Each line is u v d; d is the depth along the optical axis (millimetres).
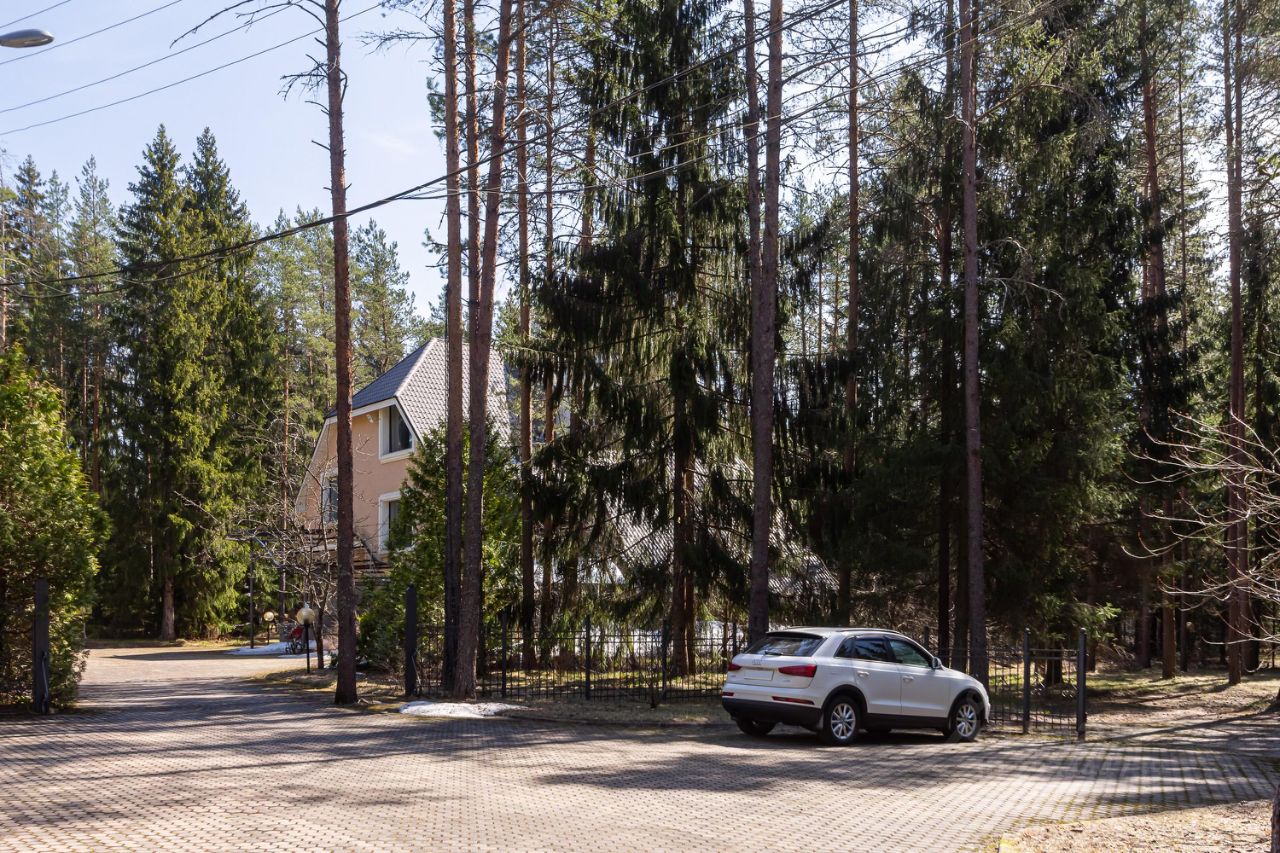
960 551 23766
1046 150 22344
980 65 22031
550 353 24844
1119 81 25578
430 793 10445
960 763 13977
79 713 17516
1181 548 28172
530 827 8883
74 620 18125
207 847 7797
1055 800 11055
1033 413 22141
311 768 11922
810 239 24750
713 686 22953
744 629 24922
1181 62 29719
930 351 23844
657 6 24547
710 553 24125
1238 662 29312
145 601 47938
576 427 25078
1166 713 23422
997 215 23281
